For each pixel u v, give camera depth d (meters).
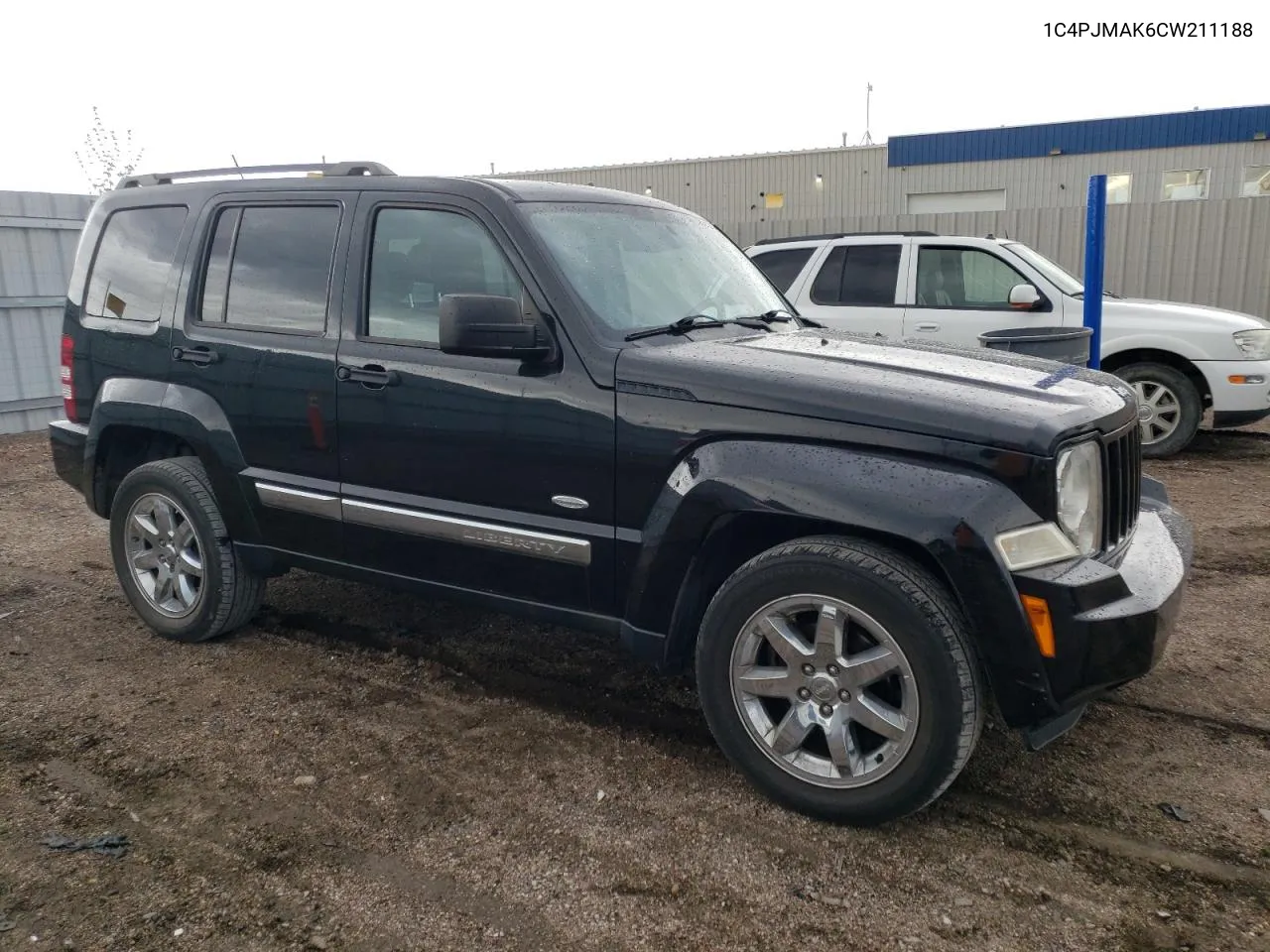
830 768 3.04
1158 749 3.50
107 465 4.78
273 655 4.43
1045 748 3.51
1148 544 3.29
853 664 2.94
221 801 3.23
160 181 4.73
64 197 10.00
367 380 3.74
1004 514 2.76
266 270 4.13
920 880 2.80
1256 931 2.56
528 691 4.05
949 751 2.81
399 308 3.76
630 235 3.95
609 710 3.88
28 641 4.63
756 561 3.09
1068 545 2.80
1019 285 8.01
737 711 3.16
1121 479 3.14
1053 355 4.86
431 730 3.72
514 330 3.24
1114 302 8.55
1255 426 9.95
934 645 2.78
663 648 3.31
